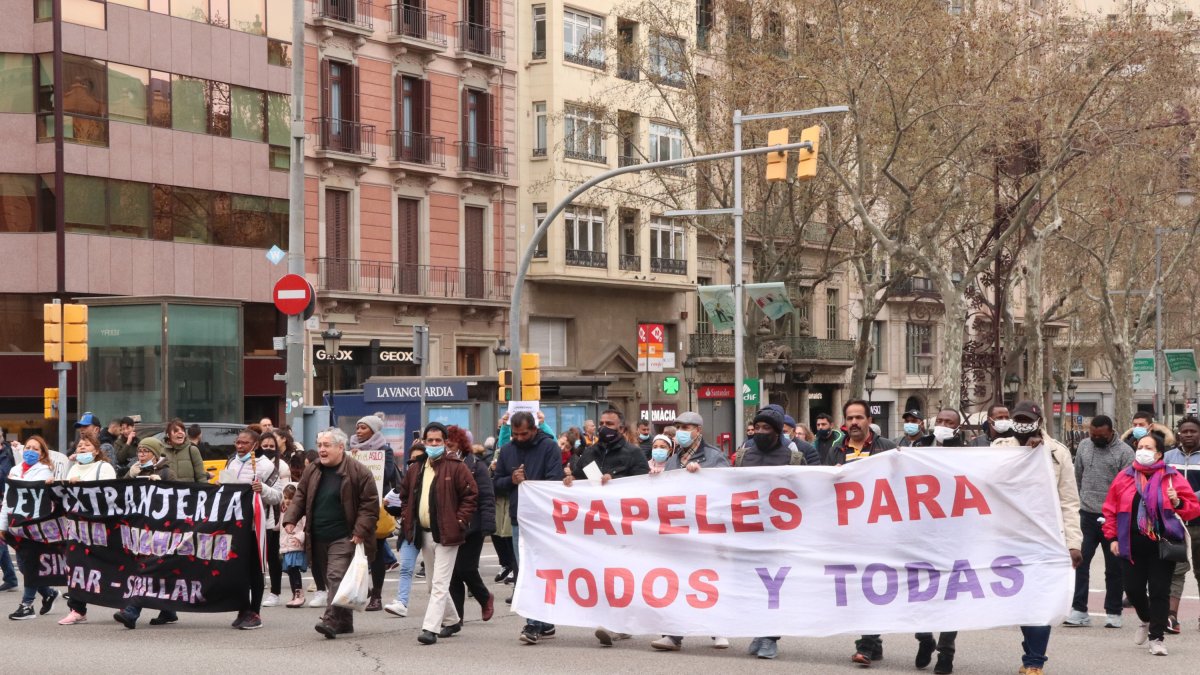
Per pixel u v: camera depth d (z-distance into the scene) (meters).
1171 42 35.69
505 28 47.81
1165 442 15.87
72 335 24.44
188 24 39.62
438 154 45.66
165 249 38.91
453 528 13.51
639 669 11.90
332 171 42.59
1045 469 11.88
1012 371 44.91
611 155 50.03
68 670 11.84
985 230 48.28
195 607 14.51
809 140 26.25
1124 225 45.59
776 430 13.12
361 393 34.16
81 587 14.92
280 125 41.78
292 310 23.70
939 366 68.94
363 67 43.41
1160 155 41.34
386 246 44.12
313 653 12.80
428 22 45.12
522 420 14.47
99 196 37.59
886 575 12.21
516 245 48.22
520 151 48.34
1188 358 51.19
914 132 36.97
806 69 34.97
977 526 11.98
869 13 34.16
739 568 12.69
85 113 37.34
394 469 18.56
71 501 14.93
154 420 29.33
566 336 49.88
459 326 46.06
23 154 36.91
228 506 14.55
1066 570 11.76
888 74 34.41
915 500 12.17
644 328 39.34
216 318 30.47
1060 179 41.06
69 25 37.00
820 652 13.11
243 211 40.88
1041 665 11.70
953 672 11.95
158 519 14.66
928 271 36.03
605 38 41.62
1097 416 14.94
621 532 13.08
